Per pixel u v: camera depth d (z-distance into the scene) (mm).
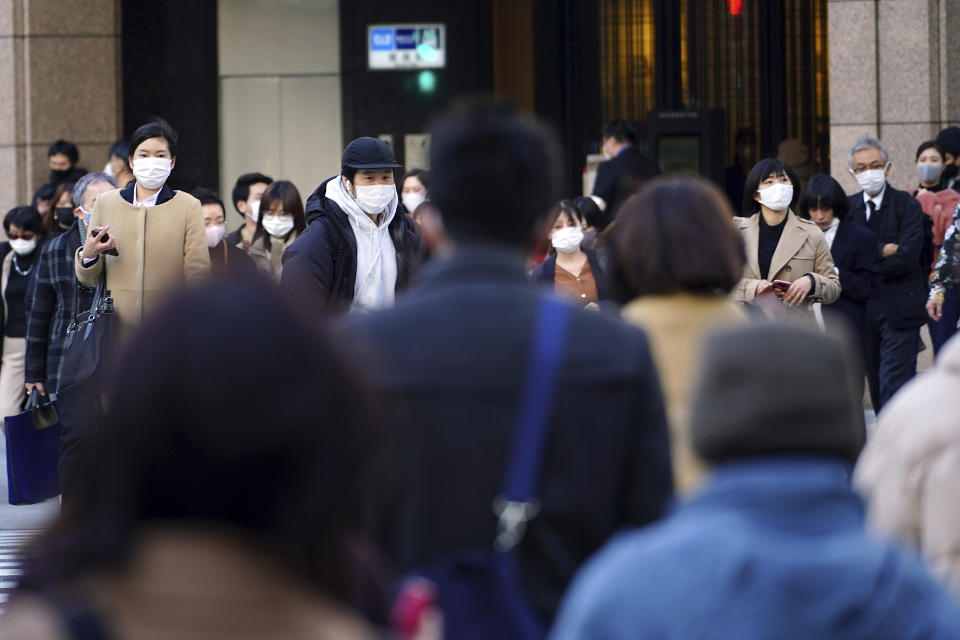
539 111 44875
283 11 45688
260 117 45906
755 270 22625
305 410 3959
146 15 45219
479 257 7828
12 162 40406
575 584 7445
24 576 4109
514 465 7410
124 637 3988
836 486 5590
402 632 4793
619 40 44250
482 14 45125
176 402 3945
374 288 19562
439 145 8000
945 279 25625
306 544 3994
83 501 4141
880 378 28938
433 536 7406
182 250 22172
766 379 5594
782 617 5379
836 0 35812
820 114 43125
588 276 24438
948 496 8750
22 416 23328
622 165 34031
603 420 7543
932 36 35188
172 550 3994
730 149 43438
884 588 5457
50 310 23453
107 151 41250
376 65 45562
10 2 40344
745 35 43281
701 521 5578
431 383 7453
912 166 35438
